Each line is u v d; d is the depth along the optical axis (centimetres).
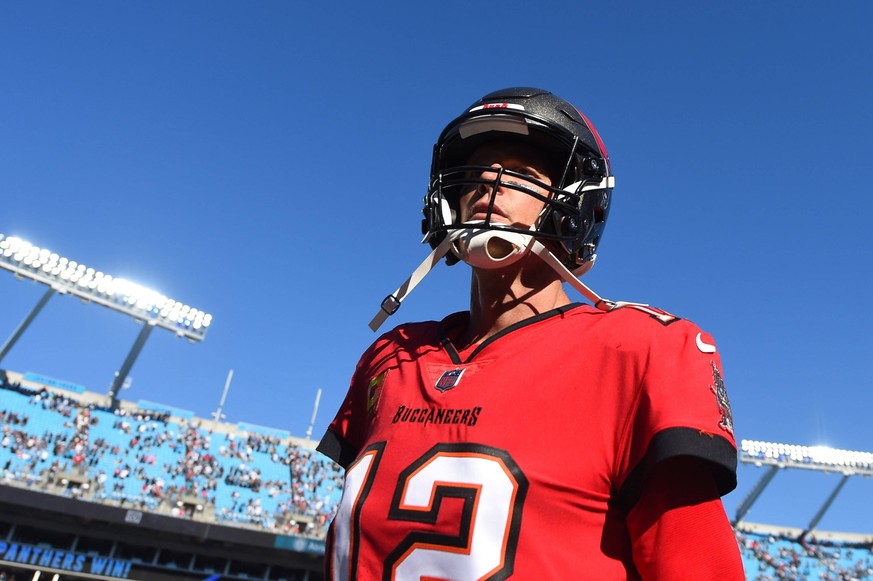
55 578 2277
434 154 225
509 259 189
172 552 2519
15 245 2875
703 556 134
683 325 162
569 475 145
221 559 2566
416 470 155
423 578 142
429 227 224
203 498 2878
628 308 171
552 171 205
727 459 137
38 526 2339
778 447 4041
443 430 158
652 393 145
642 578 142
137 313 3153
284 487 3281
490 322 199
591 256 217
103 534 2417
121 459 2948
